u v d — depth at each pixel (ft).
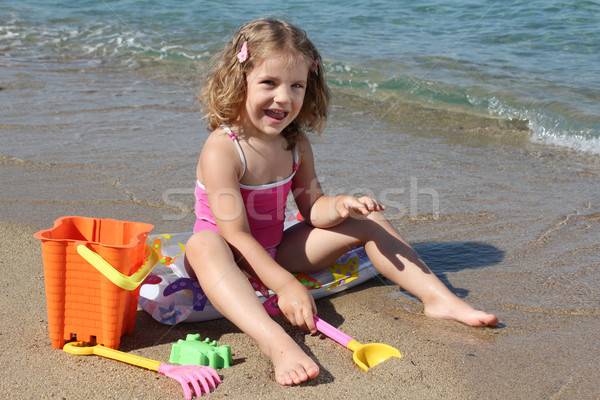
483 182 14.37
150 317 8.66
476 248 11.06
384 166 15.31
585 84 20.30
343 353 7.64
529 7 28.68
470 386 6.91
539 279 9.82
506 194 13.65
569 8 28.09
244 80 8.36
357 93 21.15
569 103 18.90
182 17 30.42
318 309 9.02
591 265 10.28
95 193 13.20
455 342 7.94
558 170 15.29
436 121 19.19
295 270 9.41
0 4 34.42
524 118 18.74
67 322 7.50
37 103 19.89
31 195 12.99
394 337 8.09
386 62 22.99
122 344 7.88
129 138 16.87
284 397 6.64
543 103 19.02
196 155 15.62
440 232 11.80
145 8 32.35
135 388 6.77
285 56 8.14
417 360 7.47
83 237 8.00
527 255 10.73
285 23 8.59
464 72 21.84
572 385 6.94
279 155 8.93
